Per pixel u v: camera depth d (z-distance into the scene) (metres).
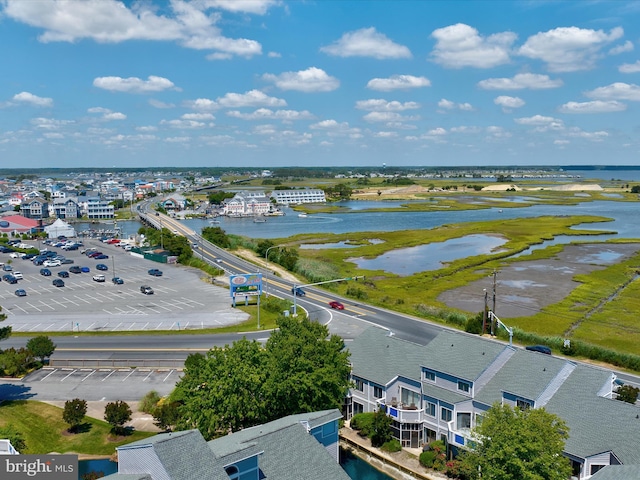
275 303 127.31
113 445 65.25
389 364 71.62
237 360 60.69
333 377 63.94
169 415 65.50
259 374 60.59
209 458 41.34
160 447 40.12
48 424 69.62
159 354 96.25
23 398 77.56
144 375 87.00
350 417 74.19
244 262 193.25
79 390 81.12
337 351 69.06
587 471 51.12
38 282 161.50
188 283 159.88
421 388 66.56
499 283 164.38
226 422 59.28
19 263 194.12
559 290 154.62
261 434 48.16
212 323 116.06
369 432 68.12
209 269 174.88
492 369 63.34
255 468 44.25
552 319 123.94
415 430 66.06
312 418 53.47
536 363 61.78
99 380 85.00
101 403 76.56
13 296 142.88
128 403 76.69
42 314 124.06
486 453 49.44
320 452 48.84
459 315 118.88
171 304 133.75
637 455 49.25
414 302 140.50
